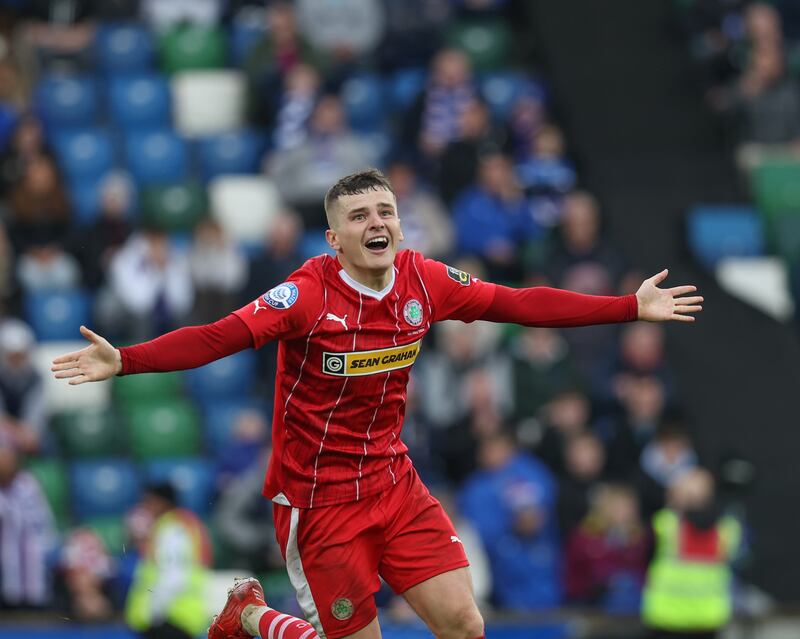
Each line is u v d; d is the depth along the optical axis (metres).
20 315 48.84
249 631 22.72
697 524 39.53
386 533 21.33
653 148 60.91
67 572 39.25
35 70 59.19
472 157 53.28
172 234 53.34
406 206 50.19
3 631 37.88
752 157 59.94
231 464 43.31
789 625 42.16
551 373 46.19
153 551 35.88
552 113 60.50
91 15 61.53
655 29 65.50
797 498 49.66
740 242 56.44
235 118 58.91
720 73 62.53
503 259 50.84
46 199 50.84
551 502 42.47
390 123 58.03
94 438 46.41
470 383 45.09
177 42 60.72
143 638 35.72
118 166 56.25
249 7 62.50
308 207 52.19
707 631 39.34
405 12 60.72
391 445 21.41
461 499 42.53
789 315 55.16
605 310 21.36
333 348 20.52
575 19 65.62
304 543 21.39
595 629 40.22
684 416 48.97
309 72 55.97
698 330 54.12
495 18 64.06
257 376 49.56
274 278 47.38
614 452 45.03
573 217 50.50
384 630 37.38
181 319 47.94
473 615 21.06
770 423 51.41
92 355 19.20
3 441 43.88
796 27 65.44
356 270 20.61
